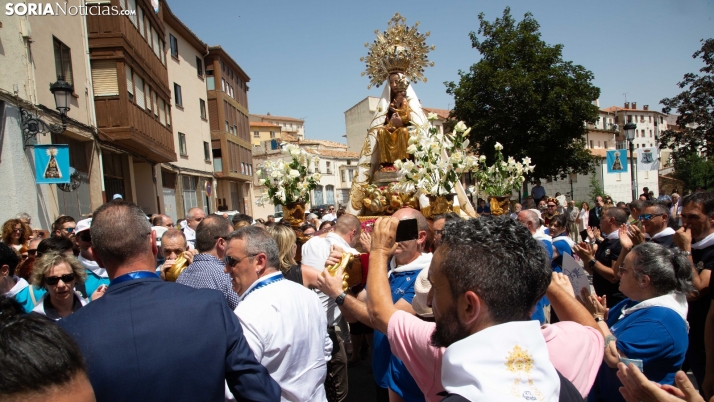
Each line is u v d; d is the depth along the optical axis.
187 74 24.28
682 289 2.86
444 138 6.99
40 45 10.15
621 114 69.56
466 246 1.48
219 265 3.47
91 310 2.02
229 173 29.23
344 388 4.34
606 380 2.66
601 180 44.31
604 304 3.20
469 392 1.25
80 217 11.89
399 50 9.90
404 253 3.47
